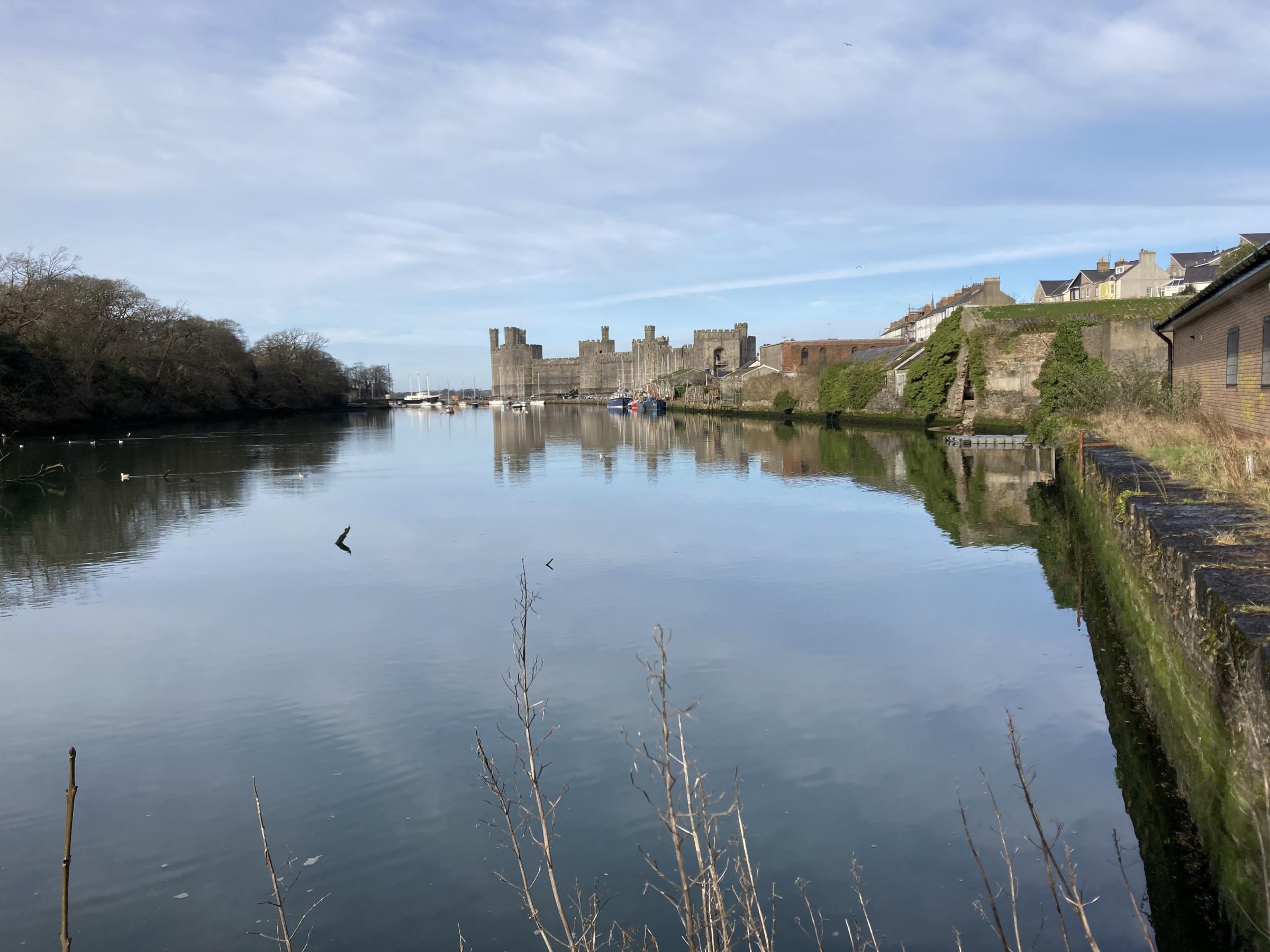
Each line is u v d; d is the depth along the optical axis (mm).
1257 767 4812
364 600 15086
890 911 6164
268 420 88250
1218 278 15969
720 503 25453
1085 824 7207
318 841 7371
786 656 11664
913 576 15906
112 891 6719
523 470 36312
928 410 50156
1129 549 10516
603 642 12500
